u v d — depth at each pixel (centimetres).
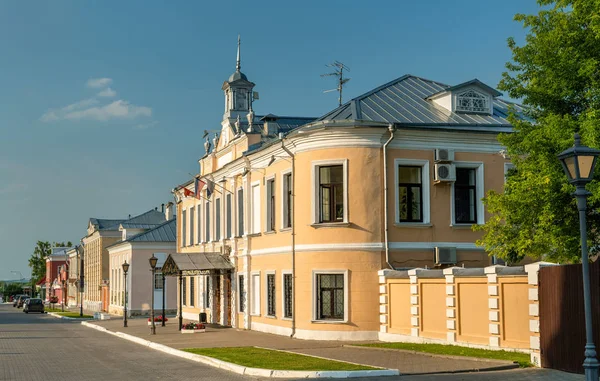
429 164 2812
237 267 3609
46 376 1842
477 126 2867
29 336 3619
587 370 1220
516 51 2059
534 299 1738
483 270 2064
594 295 1527
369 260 2706
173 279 5941
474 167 2870
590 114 1780
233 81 4266
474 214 2877
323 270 2747
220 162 4072
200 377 1753
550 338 1677
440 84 3338
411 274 2412
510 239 2125
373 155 2750
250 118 3659
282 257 3030
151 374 1833
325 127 2741
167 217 6906
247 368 1819
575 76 1898
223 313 3844
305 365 1847
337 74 4062
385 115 2897
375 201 2736
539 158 1961
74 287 10381
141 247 5866
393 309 2548
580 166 1273
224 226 3872
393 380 1595
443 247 2777
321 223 2764
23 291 18375
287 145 2942
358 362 1923
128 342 3069
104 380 1730
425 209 2797
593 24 1800
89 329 4278
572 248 1947
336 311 2745
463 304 2148
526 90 2022
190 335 3188
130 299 5784
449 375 1644
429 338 2316
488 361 1814
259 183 3353
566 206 1961
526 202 1956
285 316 3005
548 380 1503
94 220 8294
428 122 2859
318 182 2805
